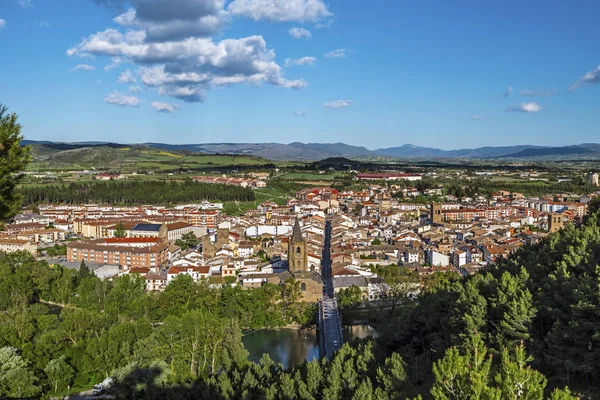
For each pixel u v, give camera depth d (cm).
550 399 5653
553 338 9544
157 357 14425
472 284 12331
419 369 11088
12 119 6203
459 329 11319
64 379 14112
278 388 11350
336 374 10888
